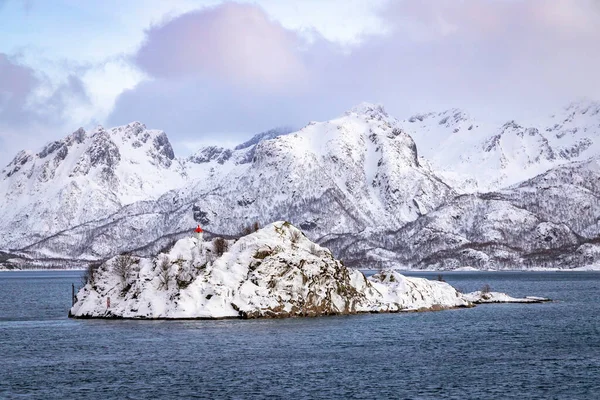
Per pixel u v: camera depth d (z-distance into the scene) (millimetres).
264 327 153125
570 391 93562
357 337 140375
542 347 129750
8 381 100812
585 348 128500
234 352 122438
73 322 168875
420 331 150250
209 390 94875
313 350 124812
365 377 102438
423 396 91500
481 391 93875
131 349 125875
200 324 158250
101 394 93062
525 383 98312
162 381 100188
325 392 93625
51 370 108312
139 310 172000
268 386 96938
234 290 171625
